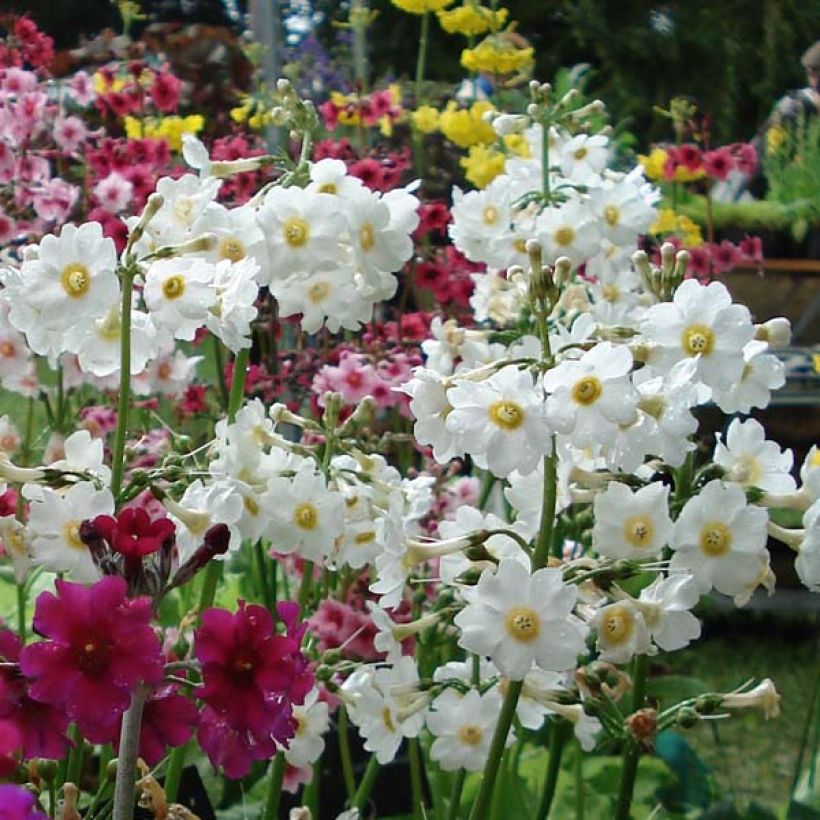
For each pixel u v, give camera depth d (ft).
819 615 19.13
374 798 10.17
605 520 6.76
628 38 44.19
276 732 5.10
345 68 30.27
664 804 11.98
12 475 6.80
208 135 25.48
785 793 14.30
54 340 7.42
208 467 8.13
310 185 8.38
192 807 8.71
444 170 21.47
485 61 18.45
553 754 9.50
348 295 8.41
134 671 4.81
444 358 9.64
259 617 5.07
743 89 46.24
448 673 8.38
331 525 7.96
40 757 5.02
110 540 5.16
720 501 6.75
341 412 12.62
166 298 6.98
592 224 10.79
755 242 18.28
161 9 39.01
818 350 17.80
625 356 6.31
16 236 14.14
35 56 18.61
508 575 6.34
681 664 18.83
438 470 12.55
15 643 5.07
